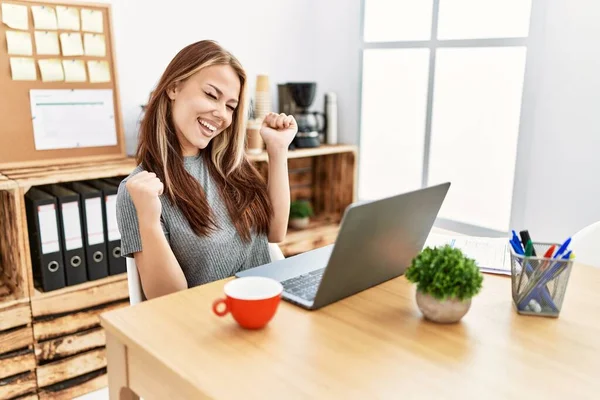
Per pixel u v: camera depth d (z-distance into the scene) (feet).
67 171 6.62
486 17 7.97
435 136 8.91
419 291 3.35
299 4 9.84
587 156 6.98
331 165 10.00
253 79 9.41
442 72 8.62
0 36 6.59
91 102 7.38
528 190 7.70
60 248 6.53
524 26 7.56
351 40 9.62
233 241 5.04
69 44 7.09
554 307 3.42
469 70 8.28
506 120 7.98
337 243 3.21
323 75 10.24
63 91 7.12
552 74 7.20
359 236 3.35
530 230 7.74
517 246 3.63
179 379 2.70
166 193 4.75
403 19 9.01
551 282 3.38
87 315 6.79
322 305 3.52
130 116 8.14
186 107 4.78
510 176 8.06
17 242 6.16
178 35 8.43
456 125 8.60
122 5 7.77
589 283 4.03
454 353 2.96
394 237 3.73
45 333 6.49
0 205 6.56
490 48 7.97
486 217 8.46
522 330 3.25
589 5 6.71
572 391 2.61
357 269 3.59
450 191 8.89
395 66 9.29
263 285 3.40
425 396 2.54
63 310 6.59
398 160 9.57
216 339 3.07
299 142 8.93
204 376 2.69
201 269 4.88
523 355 2.94
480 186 8.46
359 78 9.70
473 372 2.76
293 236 8.89
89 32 7.25
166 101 4.89
